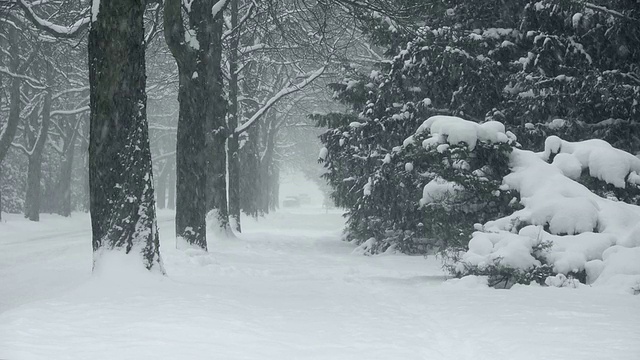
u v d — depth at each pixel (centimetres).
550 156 1839
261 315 949
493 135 1805
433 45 2462
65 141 5853
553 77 2469
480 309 1042
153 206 1365
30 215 5031
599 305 1080
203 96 2142
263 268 1842
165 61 4447
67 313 911
